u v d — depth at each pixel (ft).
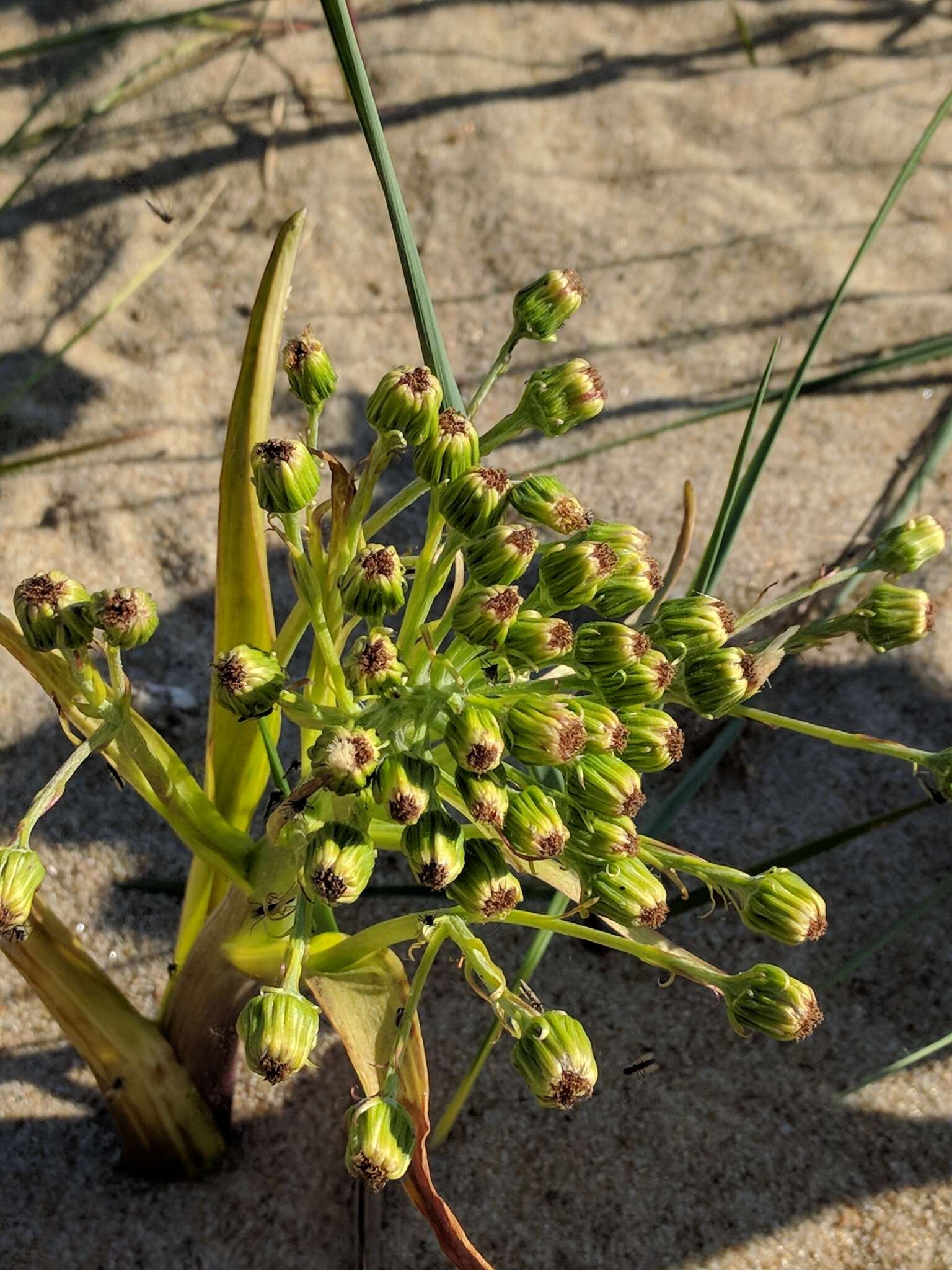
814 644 0.88
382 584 0.75
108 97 1.61
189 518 1.35
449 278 1.55
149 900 1.18
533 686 0.79
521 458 1.42
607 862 0.78
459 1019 1.14
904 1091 1.11
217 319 1.48
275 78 1.66
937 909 1.20
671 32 1.81
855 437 1.46
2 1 1.69
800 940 0.78
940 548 0.87
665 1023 1.14
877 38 1.84
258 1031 0.74
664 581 1.08
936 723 1.28
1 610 1.27
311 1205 1.05
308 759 0.80
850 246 1.61
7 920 0.73
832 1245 1.05
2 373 1.42
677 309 1.55
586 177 1.65
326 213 1.57
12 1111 1.08
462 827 0.80
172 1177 1.05
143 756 0.80
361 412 1.44
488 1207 1.06
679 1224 1.05
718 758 1.16
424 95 1.68
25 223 1.53
